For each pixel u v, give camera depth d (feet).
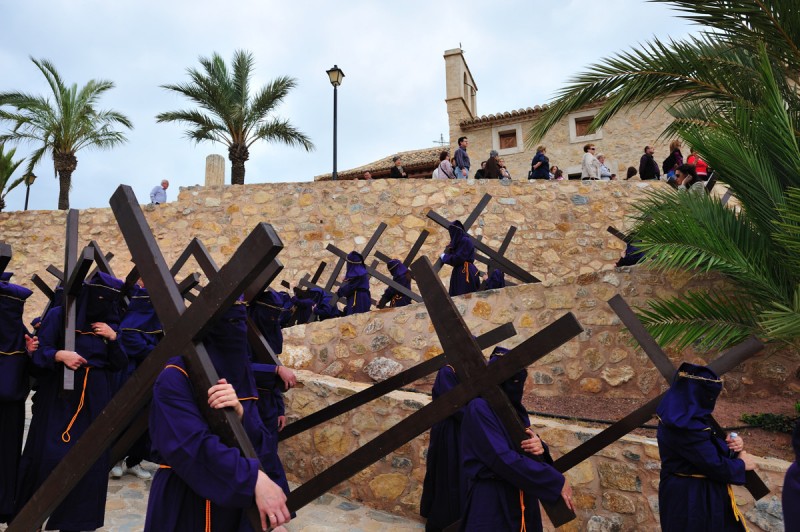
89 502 12.34
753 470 10.92
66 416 13.07
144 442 18.26
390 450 9.23
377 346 22.80
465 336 9.12
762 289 17.62
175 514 7.03
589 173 49.16
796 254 16.34
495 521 10.01
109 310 14.12
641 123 67.97
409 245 43.21
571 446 15.90
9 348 13.25
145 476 18.57
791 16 18.60
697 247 17.97
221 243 44.93
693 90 22.61
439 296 9.39
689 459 10.55
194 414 6.68
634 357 20.31
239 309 7.79
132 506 16.20
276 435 14.11
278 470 13.83
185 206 45.78
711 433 10.93
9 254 12.00
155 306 7.25
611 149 68.85
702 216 18.86
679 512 10.64
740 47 21.56
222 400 6.60
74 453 7.43
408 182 44.06
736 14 19.62
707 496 10.59
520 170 73.77
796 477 7.23
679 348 18.51
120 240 46.44
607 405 19.72
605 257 41.63
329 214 44.42
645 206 20.89
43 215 47.85
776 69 21.26
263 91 67.46
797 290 15.11
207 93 65.51
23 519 7.80
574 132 71.26
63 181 73.82
